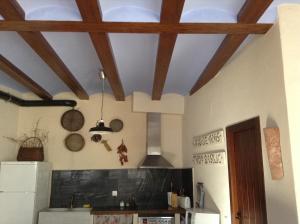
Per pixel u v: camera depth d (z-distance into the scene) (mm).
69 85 4152
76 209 4352
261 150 2500
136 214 4227
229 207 3135
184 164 4918
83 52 3146
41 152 4695
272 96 2334
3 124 4371
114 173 4871
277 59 2258
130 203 4770
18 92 4805
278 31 2246
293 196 2020
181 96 5086
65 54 3168
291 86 2150
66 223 4066
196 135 4402
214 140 3584
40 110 4953
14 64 3445
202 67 3631
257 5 2041
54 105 4883
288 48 2205
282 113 2182
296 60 2189
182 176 4973
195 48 3023
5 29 2320
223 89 3426
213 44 2908
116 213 4215
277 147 2195
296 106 2123
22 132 4863
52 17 2254
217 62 3115
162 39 2510
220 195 3373
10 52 3117
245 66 2855
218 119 3559
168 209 4320
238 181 3061
